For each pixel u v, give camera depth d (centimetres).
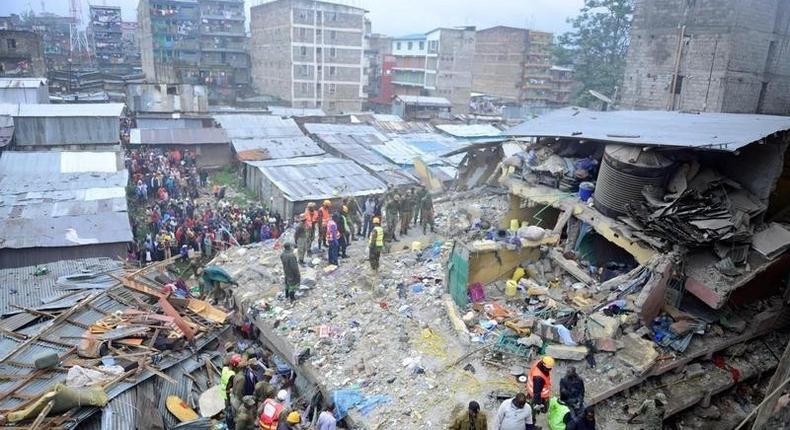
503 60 7688
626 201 1362
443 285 1483
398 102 5569
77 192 2367
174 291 1538
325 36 6147
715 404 1152
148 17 6525
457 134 4462
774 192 1424
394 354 1216
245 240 2327
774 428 695
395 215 1814
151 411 1098
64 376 1098
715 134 1310
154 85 4222
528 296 1335
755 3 2512
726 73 2555
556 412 908
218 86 6694
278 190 2841
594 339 1131
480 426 835
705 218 1225
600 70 5231
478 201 2172
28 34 4947
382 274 1588
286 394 1031
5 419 922
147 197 2933
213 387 1235
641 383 1097
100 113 3272
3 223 1997
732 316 1260
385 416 1027
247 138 3875
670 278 1222
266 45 6575
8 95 3681
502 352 1157
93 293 1454
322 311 1450
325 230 1853
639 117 1814
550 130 1750
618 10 5119
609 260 1508
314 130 4125
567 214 1518
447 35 6631
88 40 9281
